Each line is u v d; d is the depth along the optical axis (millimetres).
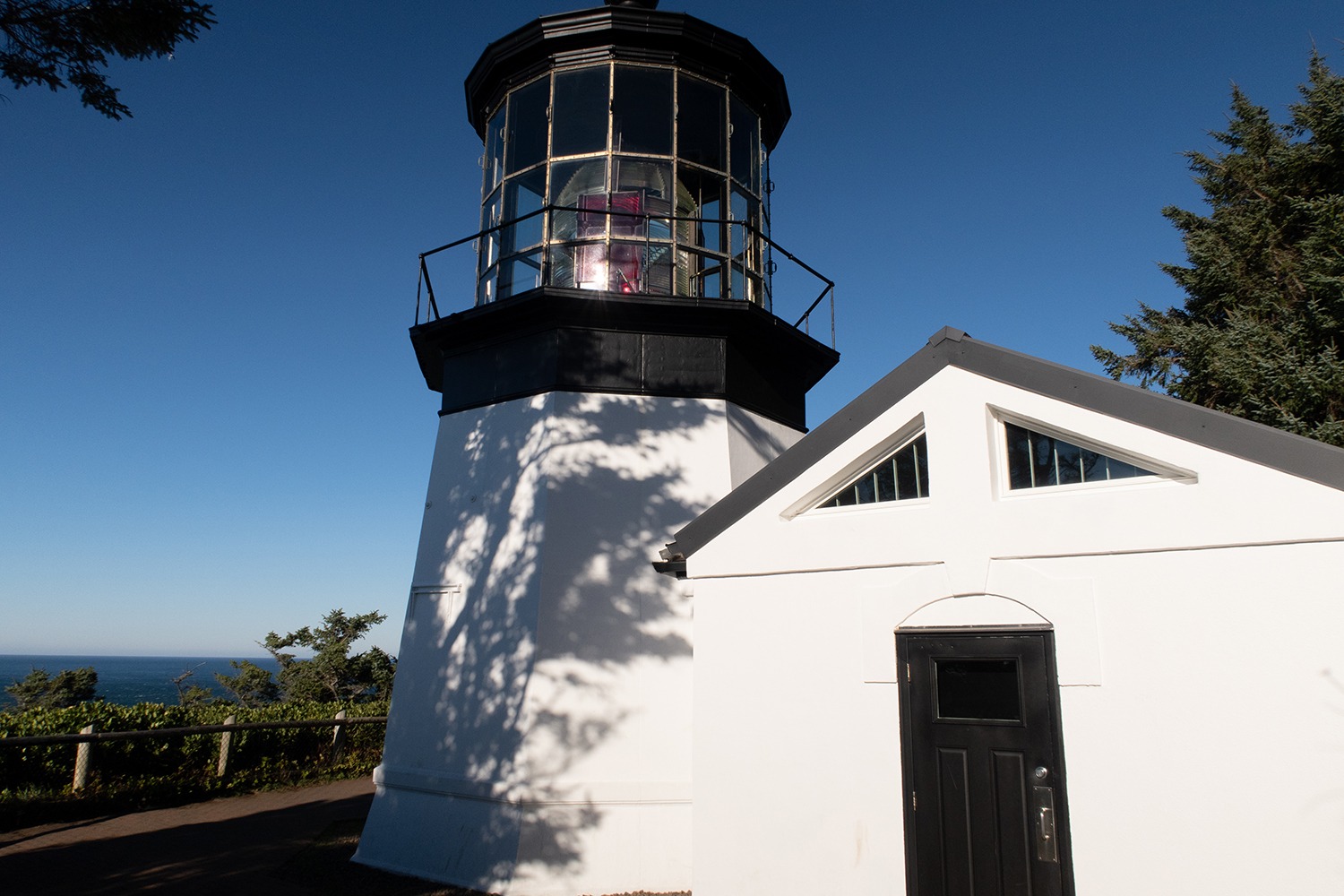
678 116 10000
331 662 21766
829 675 6020
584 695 7969
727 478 8930
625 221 9688
